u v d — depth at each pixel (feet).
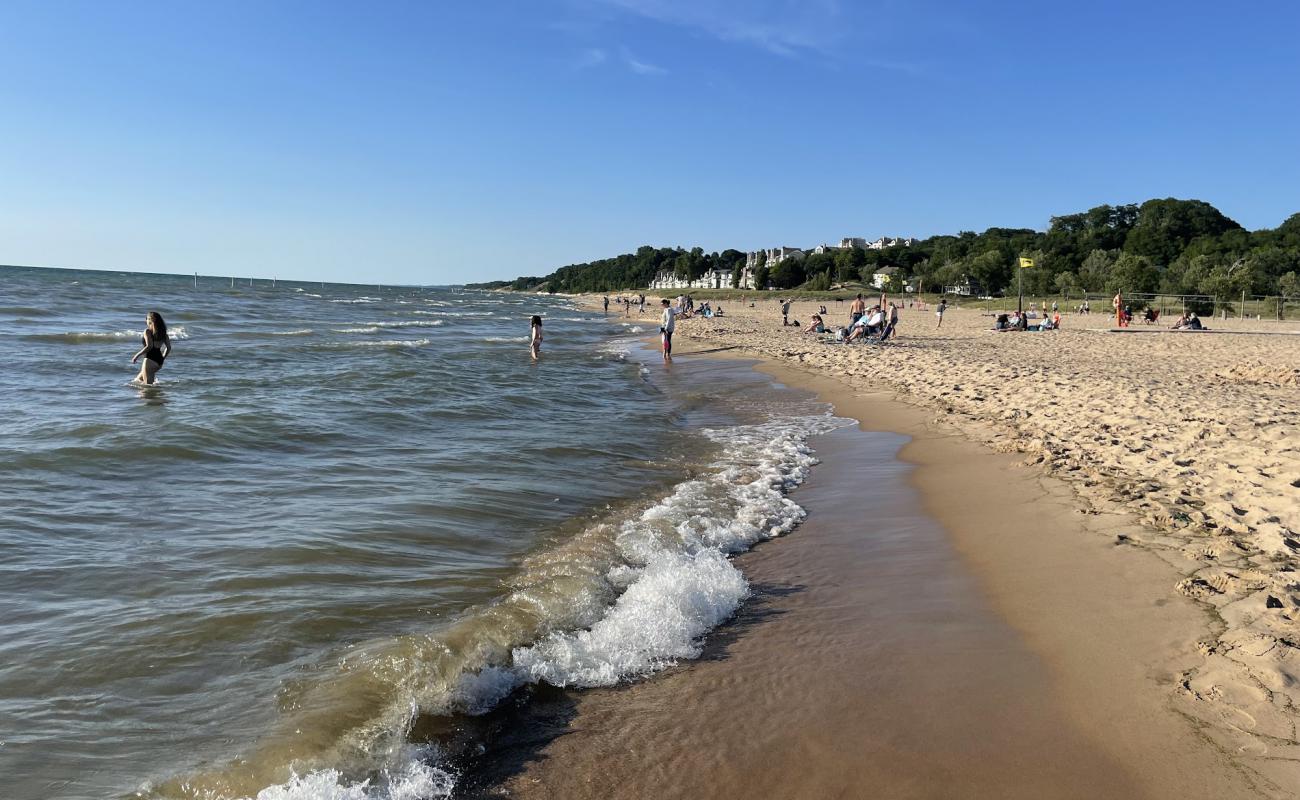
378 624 15.90
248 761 11.07
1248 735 11.53
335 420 40.04
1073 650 14.73
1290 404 37.60
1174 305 174.29
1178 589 16.71
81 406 41.91
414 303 321.73
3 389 47.75
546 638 15.49
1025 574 18.80
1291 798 10.16
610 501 26.84
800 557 21.18
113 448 30.68
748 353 90.48
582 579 18.67
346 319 172.04
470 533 22.50
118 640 14.75
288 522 22.71
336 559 19.67
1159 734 11.80
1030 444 32.17
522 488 27.94
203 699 12.80
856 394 53.88
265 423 37.52
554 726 12.60
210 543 20.59
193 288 302.86
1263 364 60.44
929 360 69.77
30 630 15.08
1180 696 12.73
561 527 23.58
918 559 20.57
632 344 113.29
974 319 173.37
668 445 37.24
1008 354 75.72
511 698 13.43
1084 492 24.79
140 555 19.54
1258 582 16.55
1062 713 12.62
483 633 15.29
